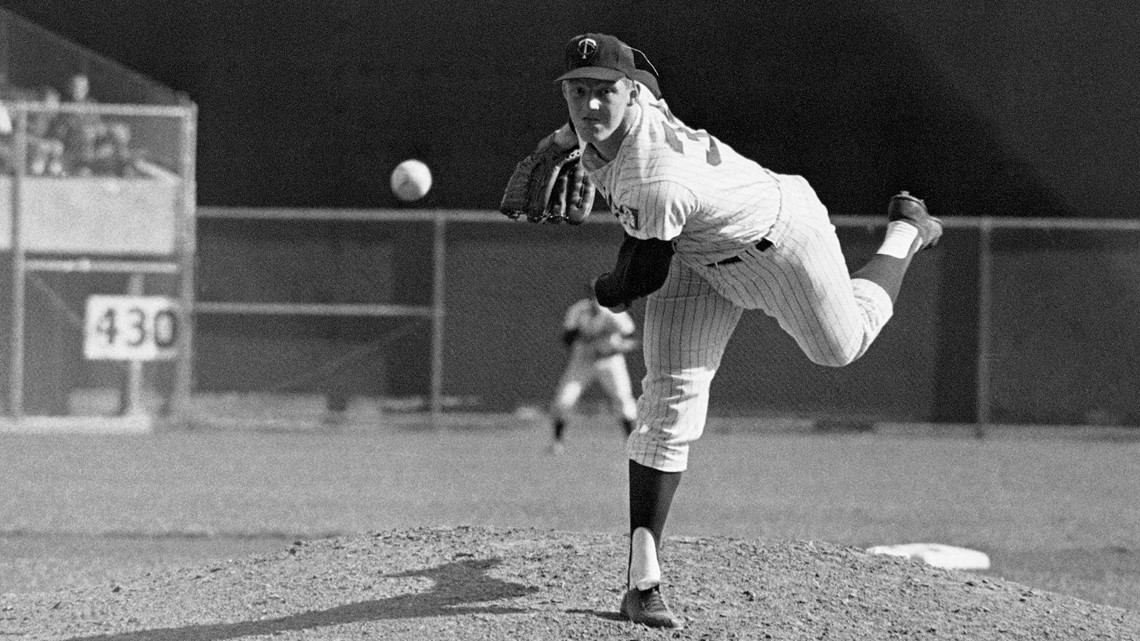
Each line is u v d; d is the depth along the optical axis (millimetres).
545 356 33469
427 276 33594
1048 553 17750
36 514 19828
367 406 33500
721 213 8977
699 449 29922
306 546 12594
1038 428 32844
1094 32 34250
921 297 33125
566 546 12070
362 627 9945
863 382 33281
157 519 19406
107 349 32688
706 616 10156
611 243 33438
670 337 9984
